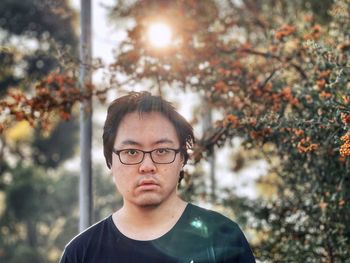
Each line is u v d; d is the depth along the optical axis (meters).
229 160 7.66
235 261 2.78
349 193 4.54
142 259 2.74
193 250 2.75
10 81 16.70
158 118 2.80
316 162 4.58
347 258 4.61
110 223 2.83
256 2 7.43
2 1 19.25
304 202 5.21
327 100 4.19
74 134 25.05
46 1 7.18
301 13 7.13
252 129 4.47
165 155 2.76
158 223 2.78
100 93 4.98
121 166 2.77
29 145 24.75
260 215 5.57
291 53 4.96
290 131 4.26
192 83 5.07
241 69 5.05
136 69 5.04
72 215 29.27
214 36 5.33
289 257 4.95
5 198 25.11
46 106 4.89
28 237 28.50
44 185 25.53
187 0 6.35
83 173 5.08
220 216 2.84
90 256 2.80
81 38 5.22
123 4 6.39
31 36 19.42
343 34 4.80
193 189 5.90
